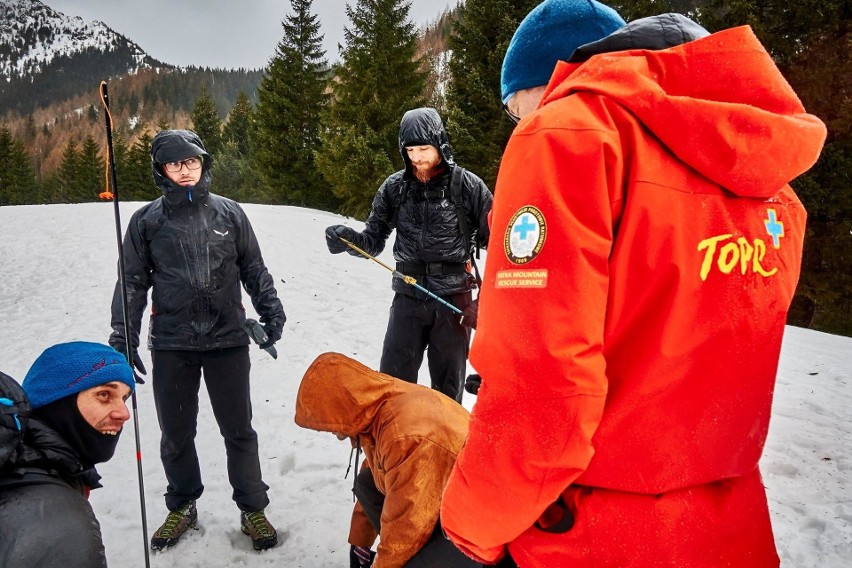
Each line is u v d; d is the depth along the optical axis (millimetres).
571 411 891
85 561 1278
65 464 1453
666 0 16453
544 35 1185
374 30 20828
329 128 21516
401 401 2084
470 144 16766
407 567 1977
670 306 903
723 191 933
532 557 1052
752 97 951
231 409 2840
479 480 1008
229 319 2791
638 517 966
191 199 2701
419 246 3121
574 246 895
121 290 2336
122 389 1617
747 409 970
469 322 3139
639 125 912
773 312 969
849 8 13602
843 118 12836
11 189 54719
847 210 13133
